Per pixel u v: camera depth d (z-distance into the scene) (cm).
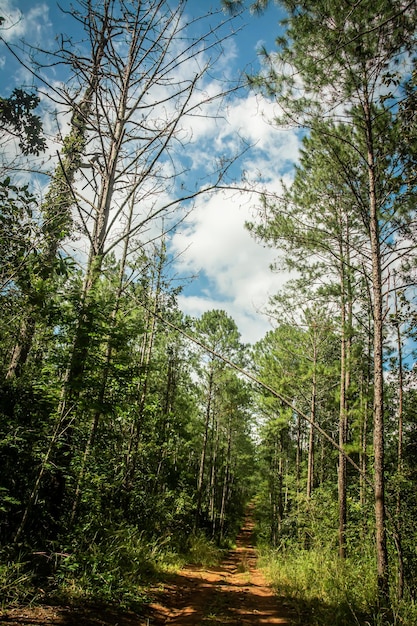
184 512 1599
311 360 1616
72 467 601
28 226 570
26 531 532
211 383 2120
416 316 821
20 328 636
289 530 1980
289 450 2556
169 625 510
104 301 607
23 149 762
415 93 619
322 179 928
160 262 1273
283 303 1180
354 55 609
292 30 597
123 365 648
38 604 430
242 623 531
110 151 722
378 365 711
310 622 563
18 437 524
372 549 931
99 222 687
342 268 1046
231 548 2492
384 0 527
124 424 1109
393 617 554
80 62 670
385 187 779
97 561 532
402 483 764
